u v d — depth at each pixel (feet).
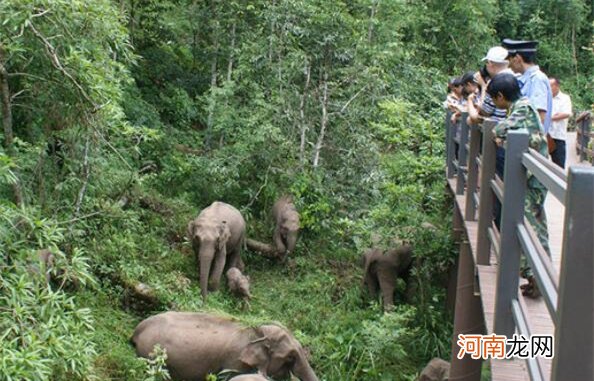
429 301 31.86
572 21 80.53
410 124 35.04
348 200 37.19
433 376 25.23
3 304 15.28
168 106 41.91
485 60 19.53
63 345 15.43
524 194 11.13
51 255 19.04
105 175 25.72
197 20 42.63
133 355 23.40
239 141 37.35
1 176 15.33
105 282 25.95
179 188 36.99
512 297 11.35
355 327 29.37
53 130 22.54
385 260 32.81
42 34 18.92
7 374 12.90
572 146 44.55
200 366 23.62
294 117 38.01
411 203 31.04
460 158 24.26
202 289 29.37
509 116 14.39
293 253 35.94
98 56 20.39
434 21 64.49
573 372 6.57
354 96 37.88
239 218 33.53
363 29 42.34
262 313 29.68
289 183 37.42
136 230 30.14
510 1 79.41
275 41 37.40
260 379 20.80
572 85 76.69
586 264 6.48
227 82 37.81
